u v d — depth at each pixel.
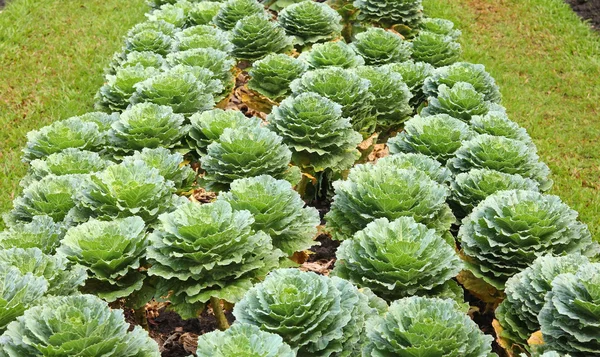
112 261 1.99
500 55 4.19
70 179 2.31
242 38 3.47
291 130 2.64
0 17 4.30
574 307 1.83
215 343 1.65
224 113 2.70
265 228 2.17
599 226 2.86
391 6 3.95
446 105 2.94
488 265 2.18
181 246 1.97
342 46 3.36
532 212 2.14
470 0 4.84
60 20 4.39
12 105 3.53
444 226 2.29
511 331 2.00
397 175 2.30
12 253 1.95
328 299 1.79
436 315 1.75
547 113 3.67
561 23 4.48
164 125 2.67
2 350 1.70
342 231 2.29
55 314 1.72
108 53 4.04
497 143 2.57
